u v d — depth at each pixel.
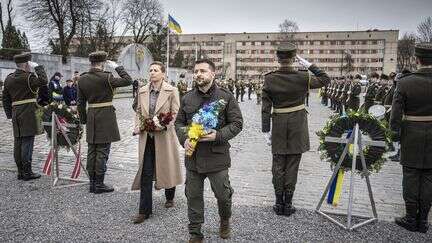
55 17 37.69
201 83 4.25
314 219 5.10
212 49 117.69
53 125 6.26
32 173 6.63
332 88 25.73
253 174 7.39
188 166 4.30
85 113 6.04
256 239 4.47
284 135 5.17
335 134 5.16
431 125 4.73
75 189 6.15
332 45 107.69
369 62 105.75
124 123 14.79
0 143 9.76
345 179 7.09
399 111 4.80
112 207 5.38
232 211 5.33
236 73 115.88
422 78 4.75
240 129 4.27
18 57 6.37
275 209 5.28
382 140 4.98
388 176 7.39
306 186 6.62
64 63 31.48
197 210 4.28
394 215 5.31
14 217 4.94
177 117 4.49
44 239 4.34
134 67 39.59
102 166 5.96
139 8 54.62
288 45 5.18
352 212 5.38
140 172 4.96
